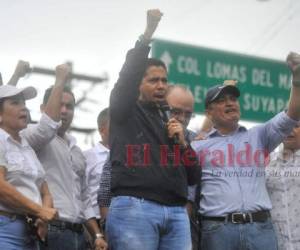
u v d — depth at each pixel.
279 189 8.05
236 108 7.81
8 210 6.55
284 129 7.61
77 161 7.95
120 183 6.55
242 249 7.37
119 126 6.70
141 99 6.86
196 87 10.94
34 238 6.64
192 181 7.02
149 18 6.62
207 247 7.50
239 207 7.41
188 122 8.20
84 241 7.74
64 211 7.43
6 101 6.95
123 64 6.63
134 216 6.44
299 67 7.31
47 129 7.27
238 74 11.39
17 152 6.82
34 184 6.84
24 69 8.15
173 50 10.83
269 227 7.48
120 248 6.46
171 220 6.57
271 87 11.71
